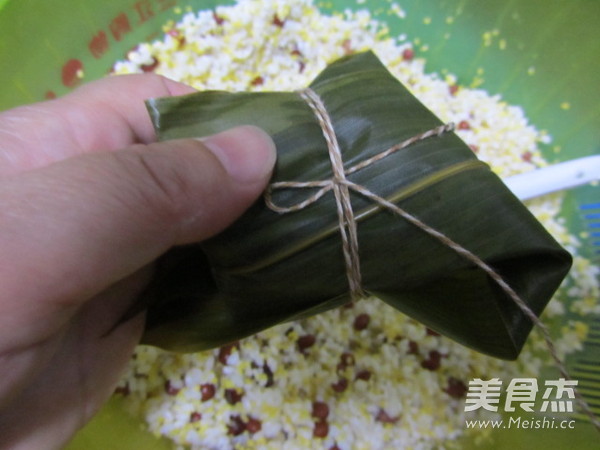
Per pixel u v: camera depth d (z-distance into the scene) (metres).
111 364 0.14
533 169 0.18
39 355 0.10
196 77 0.19
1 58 0.15
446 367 0.17
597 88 0.16
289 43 0.20
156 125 0.10
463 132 0.18
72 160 0.08
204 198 0.09
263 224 0.10
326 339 0.17
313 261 0.10
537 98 0.18
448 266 0.09
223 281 0.11
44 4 0.16
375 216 0.09
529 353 0.16
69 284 0.08
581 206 0.17
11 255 0.08
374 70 0.11
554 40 0.17
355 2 0.20
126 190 0.08
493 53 0.19
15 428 0.11
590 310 0.16
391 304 0.11
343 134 0.10
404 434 0.16
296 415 0.16
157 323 0.13
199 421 0.16
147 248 0.09
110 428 0.15
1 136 0.12
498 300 0.10
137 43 0.19
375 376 0.16
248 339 0.16
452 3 0.18
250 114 0.10
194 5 0.20
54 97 0.17
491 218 0.09
